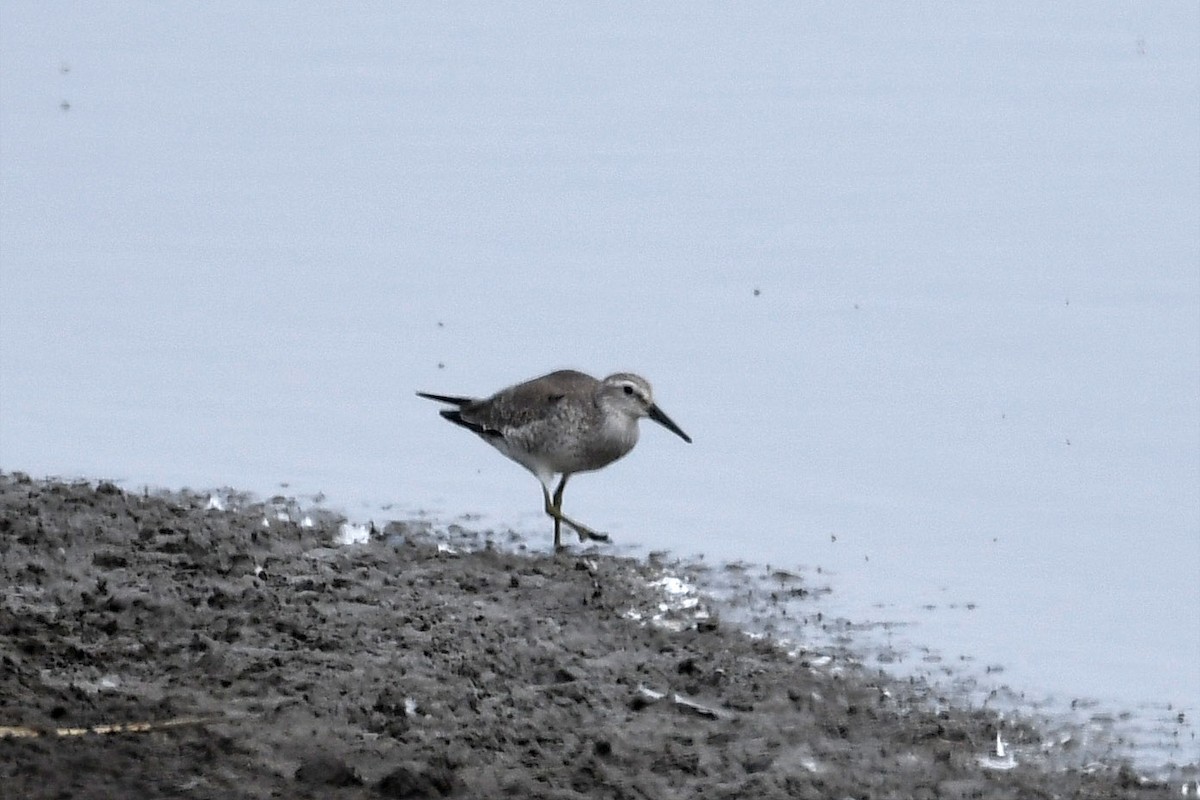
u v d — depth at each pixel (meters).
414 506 20.02
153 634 14.45
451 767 12.20
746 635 16.05
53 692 12.82
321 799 11.49
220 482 20.33
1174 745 13.84
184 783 11.57
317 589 16.05
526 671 14.44
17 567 15.94
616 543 18.98
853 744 13.54
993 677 15.30
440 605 16.02
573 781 12.20
